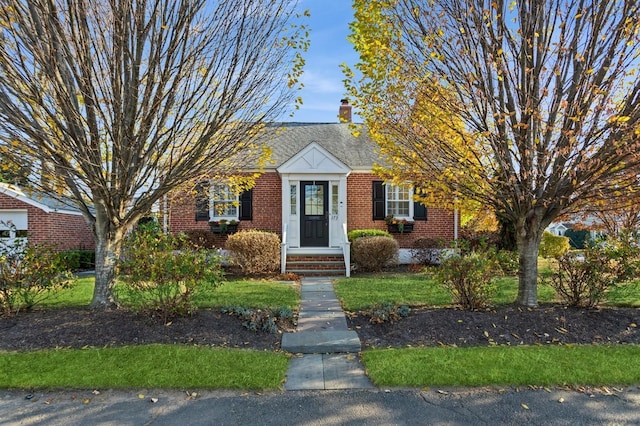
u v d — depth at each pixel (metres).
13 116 4.71
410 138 5.76
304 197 13.23
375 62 5.70
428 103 5.50
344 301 7.45
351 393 3.84
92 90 4.88
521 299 6.33
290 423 3.31
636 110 4.83
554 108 5.16
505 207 5.97
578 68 5.02
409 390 3.88
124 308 6.14
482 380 4.01
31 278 5.94
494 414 3.44
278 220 13.41
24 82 4.58
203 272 5.68
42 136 4.88
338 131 16.11
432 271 6.49
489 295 6.19
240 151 6.68
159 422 3.32
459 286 6.18
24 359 4.40
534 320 5.64
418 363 4.41
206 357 4.52
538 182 5.49
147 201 6.00
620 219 9.40
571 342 5.11
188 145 5.75
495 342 5.14
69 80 5.12
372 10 5.64
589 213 6.77
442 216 13.59
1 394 3.75
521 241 6.31
